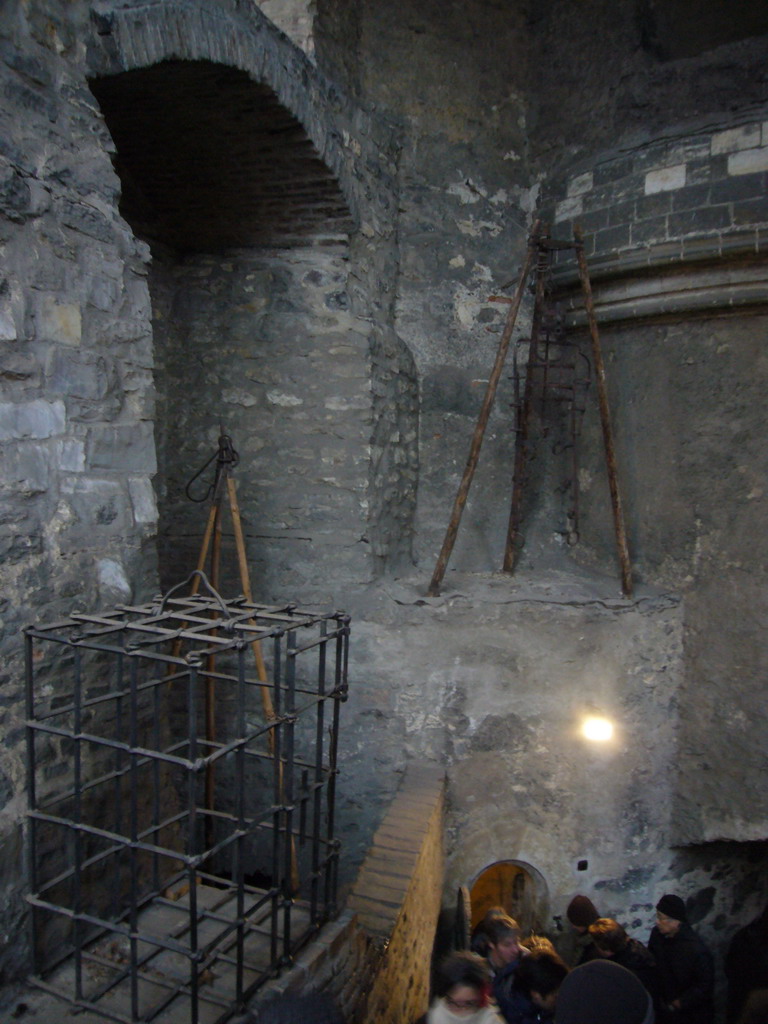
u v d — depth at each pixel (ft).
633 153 12.44
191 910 5.16
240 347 11.94
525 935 12.76
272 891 5.90
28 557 6.31
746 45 11.43
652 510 12.75
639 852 12.58
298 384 11.78
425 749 11.89
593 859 12.39
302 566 11.96
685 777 12.44
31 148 6.38
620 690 12.19
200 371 12.08
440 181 13.75
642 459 12.87
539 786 12.16
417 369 13.82
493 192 14.17
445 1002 6.21
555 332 13.88
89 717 7.00
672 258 11.75
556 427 14.20
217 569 10.18
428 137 13.58
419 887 8.82
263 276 11.84
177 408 12.17
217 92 8.94
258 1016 4.00
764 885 13.51
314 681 11.75
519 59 14.26
